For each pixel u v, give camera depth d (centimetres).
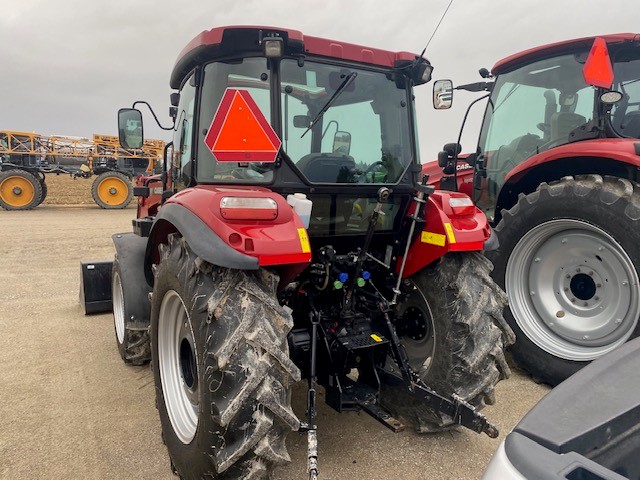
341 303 256
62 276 646
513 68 421
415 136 276
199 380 193
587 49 369
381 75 262
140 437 263
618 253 310
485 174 460
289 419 186
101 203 1638
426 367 269
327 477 229
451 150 471
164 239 265
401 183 267
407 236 270
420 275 268
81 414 286
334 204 251
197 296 194
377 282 287
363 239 268
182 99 281
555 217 335
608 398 96
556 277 346
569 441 84
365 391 246
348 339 246
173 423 231
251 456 184
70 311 485
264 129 215
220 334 185
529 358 348
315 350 234
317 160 244
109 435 264
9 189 1541
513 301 361
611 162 337
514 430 89
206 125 234
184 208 211
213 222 194
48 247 869
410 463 242
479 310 248
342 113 250
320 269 248
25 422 276
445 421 249
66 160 1681
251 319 185
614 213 306
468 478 231
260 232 194
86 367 352
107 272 474
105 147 1714
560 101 389
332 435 265
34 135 1639
